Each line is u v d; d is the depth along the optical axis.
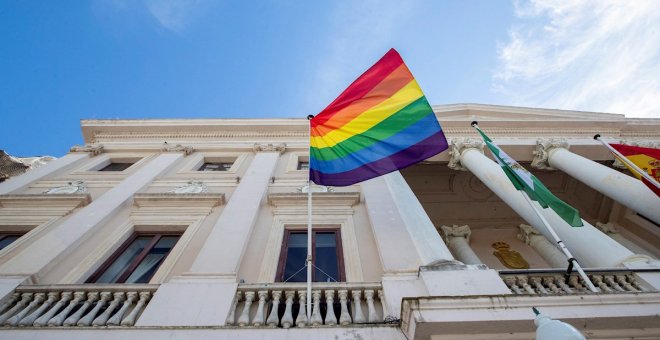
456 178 15.45
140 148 13.34
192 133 14.34
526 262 13.58
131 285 5.52
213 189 10.15
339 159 6.71
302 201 8.82
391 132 6.78
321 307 5.41
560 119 14.44
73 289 5.44
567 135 14.16
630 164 8.02
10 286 5.55
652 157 8.34
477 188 15.60
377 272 6.42
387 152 6.55
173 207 8.77
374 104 7.27
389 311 4.93
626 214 14.23
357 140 6.89
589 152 13.03
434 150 6.26
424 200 15.88
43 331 4.54
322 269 6.89
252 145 13.56
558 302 4.24
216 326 4.51
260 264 6.64
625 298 4.32
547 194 6.22
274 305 5.14
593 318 4.09
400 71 7.46
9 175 14.04
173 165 11.90
